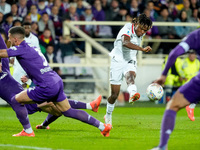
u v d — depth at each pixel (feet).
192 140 70.95
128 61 87.61
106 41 180.34
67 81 158.10
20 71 123.85
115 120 110.42
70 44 159.94
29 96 70.44
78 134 78.43
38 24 163.12
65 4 185.16
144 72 167.53
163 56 173.99
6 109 140.67
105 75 161.79
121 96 163.02
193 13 187.62
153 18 182.39
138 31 85.15
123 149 60.39
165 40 174.81
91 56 170.30
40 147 61.93
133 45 80.69
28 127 74.02
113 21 180.04
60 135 76.54
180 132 83.20
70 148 61.11
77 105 84.94
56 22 166.09
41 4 173.68
